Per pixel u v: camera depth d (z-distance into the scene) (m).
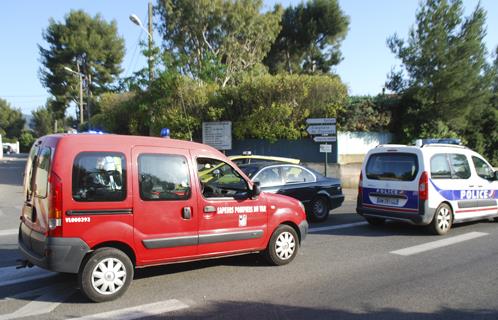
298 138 19.28
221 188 6.87
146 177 5.35
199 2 30.12
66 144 4.93
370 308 4.89
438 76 18.64
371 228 9.94
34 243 5.17
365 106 19.72
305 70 38.34
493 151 22.98
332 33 37.53
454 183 9.35
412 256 7.27
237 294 5.35
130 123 26.09
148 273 6.24
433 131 19.84
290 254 6.78
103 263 5.03
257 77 20.28
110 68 52.56
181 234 5.59
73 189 4.86
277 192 9.90
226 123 20.03
